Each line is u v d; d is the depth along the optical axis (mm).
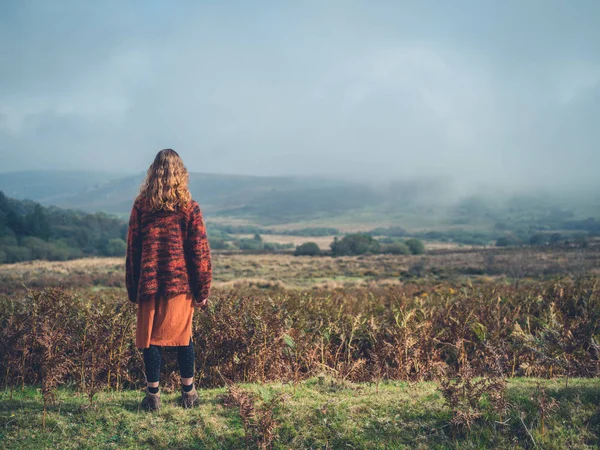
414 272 52438
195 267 3949
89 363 5094
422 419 3852
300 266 73938
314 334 6199
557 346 4914
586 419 3711
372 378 5422
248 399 3816
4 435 3648
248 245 178125
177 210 3893
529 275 41188
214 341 5555
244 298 6371
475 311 6746
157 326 3938
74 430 3781
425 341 5828
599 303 6832
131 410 4160
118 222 146875
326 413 3928
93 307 5707
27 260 90250
